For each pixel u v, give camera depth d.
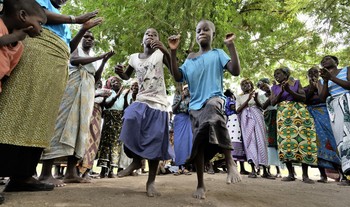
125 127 2.87
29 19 2.40
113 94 5.59
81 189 3.09
